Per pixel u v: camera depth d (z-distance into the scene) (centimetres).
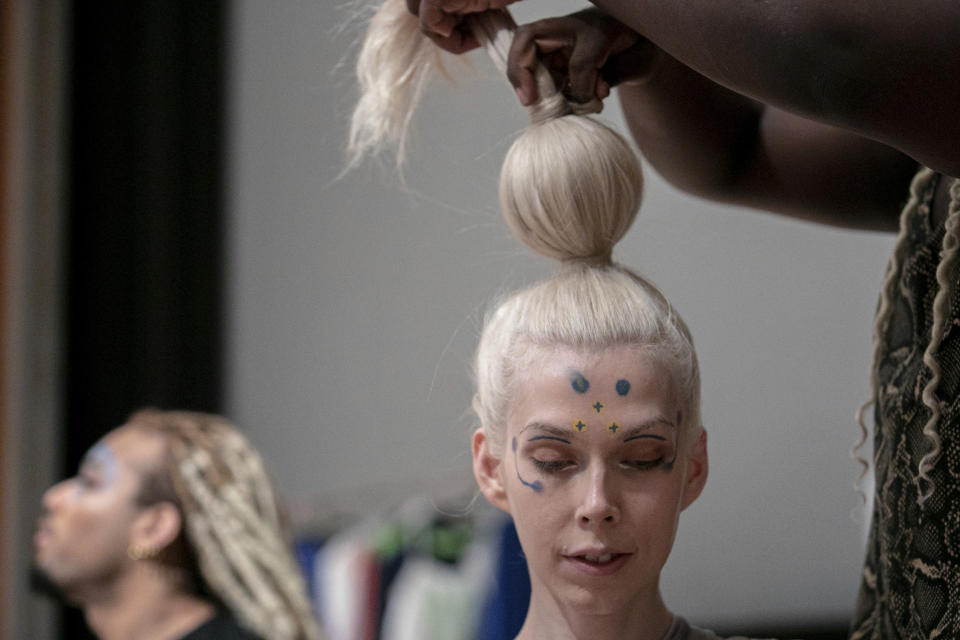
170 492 230
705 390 343
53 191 374
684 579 338
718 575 338
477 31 89
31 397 368
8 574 361
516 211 87
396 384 383
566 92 88
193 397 379
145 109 372
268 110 400
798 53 68
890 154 94
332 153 391
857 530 338
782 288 348
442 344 377
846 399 344
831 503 340
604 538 82
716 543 339
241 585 226
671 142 97
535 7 204
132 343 371
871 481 219
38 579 233
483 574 298
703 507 340
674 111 94
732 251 347
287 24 398
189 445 236
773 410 344
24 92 370
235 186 401
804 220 102
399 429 381
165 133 375
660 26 75
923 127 69
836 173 96
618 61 88
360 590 311
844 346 346
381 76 97
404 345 383
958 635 79
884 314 91
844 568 338
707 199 104
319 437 391
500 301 90
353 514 355
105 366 371
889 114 69
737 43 70
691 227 345
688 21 72
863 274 349
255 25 402
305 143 395
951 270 81
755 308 346
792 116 96
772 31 68
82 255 375
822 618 333
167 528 229
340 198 391
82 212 376
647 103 95
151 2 373
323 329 393
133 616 229
